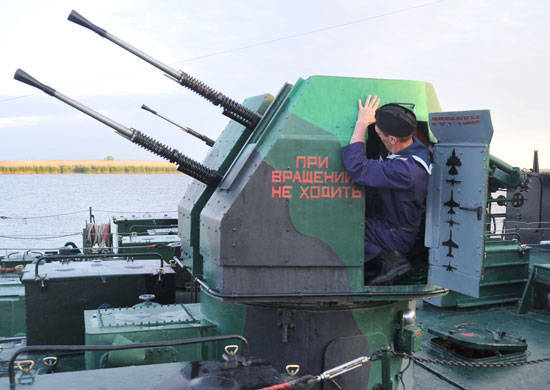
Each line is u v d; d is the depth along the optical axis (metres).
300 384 3.22
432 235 4.62
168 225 13.98
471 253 4.27
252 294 4.40
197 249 5.62
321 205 4.44
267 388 3.02
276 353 4.84
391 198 4.56
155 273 7.20
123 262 8.10
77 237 38.38
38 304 6.79
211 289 4.57
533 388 6.93
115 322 5.37
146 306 6.14
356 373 4.85
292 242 4.42
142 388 3.05
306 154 4.41
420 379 7.22
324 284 4.49
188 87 5.09
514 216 15.27
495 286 10.92
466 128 4.28
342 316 4.81
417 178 4.44
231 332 5.06
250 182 4.36
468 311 10.62
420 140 4.90
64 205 78.44
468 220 4.30
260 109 5.46
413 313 5.18
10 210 69.44
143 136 4.78
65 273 7.09
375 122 4.52
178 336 5.16
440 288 4.72
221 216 4.40
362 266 4.53
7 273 10.50
